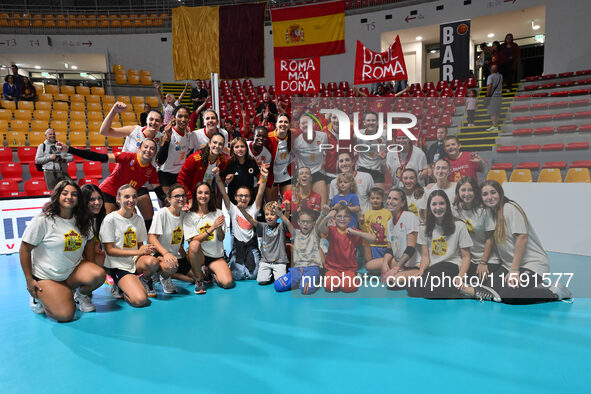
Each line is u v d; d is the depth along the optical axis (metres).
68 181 3.04
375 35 16.42
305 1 16.86
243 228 4.14
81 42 17.14
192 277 4.00
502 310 3.05
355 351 2.37
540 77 13.00
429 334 2.60
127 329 2.77
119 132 4.21
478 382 2.00
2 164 9.03
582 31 13.09
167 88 16.75
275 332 2.66
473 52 18.19
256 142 4.31
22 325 2.88
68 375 2.12
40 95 13.63
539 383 1.99
